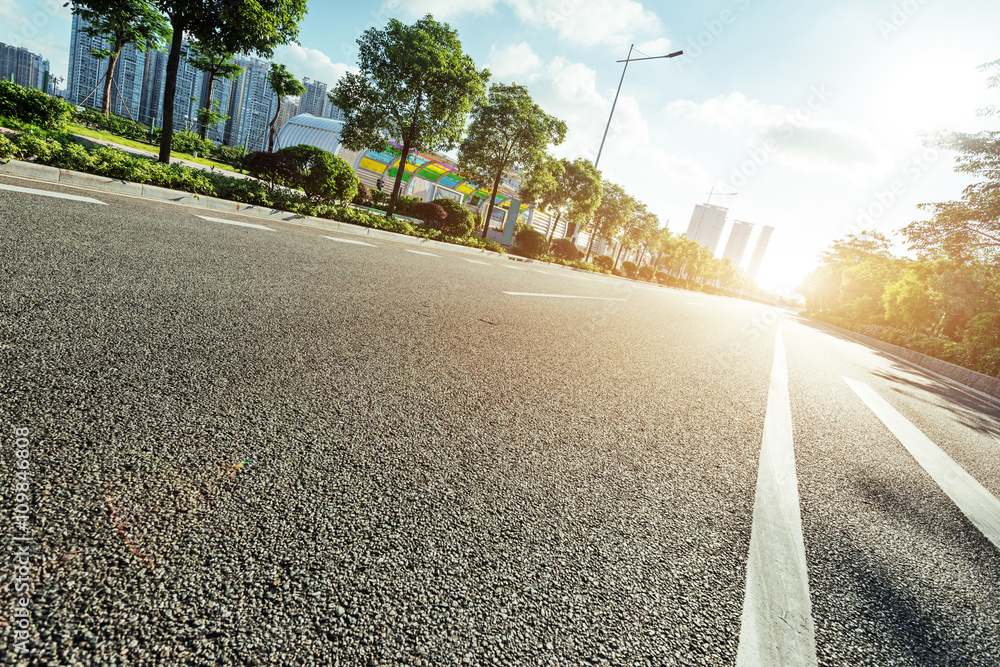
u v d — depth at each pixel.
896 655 1.04
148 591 0.81
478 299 4.77
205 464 1.16
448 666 0.80
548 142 18.38
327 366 2.01
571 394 2.46
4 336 1.55
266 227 6.52
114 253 3.02
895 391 5.68
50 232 3.10
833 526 1.63
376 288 4.00
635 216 36.41
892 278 35.53
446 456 1.49
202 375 1.63
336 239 7.23
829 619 1.12
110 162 7.09
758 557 1.33
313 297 3.17
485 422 1.83
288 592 0.87
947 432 3.84
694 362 4.25
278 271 3.72
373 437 1.50
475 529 1.17
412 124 14.55
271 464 1.22
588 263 26.12
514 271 9.85
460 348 2.82
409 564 1.00
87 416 1.22
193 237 4.26
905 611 1.22
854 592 1.25
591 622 0.96
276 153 10.58
